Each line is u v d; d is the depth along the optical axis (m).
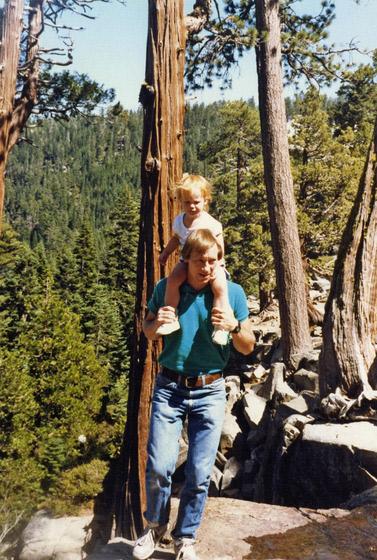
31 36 13.25
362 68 17.66
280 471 8.85
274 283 25.72
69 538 13.80
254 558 3.24
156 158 7.79
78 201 199.75
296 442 8.81
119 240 49.56
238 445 12.03
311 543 3.40
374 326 9.65
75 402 30.42
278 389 11.81
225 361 3.05
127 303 45.72
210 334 2.92
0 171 12.18
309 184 23.80
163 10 7.86
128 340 41.66
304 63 17.80
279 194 15.12
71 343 32.16
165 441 2.98
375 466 7.71
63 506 18.75
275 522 3.68
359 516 3.75
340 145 24.36
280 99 15.15
